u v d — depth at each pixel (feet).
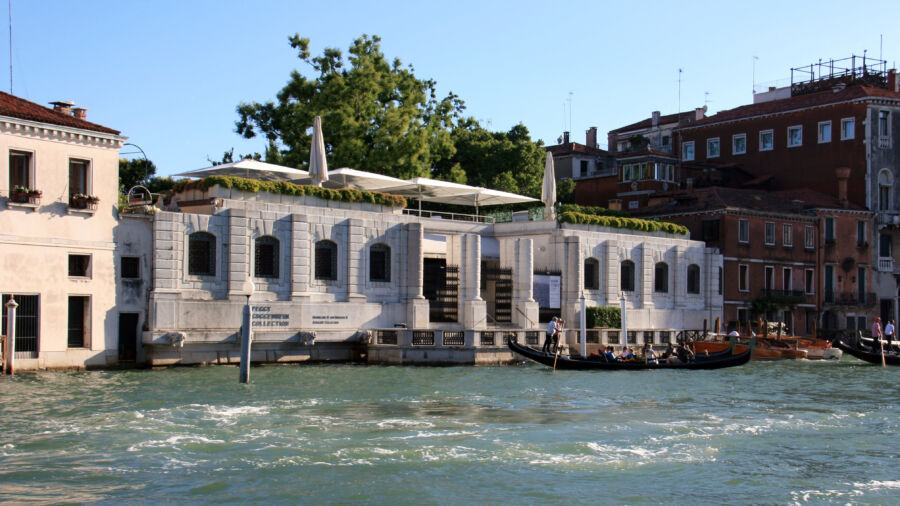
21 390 99.60
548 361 138.82
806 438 81.41
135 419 81.82
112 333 124.98
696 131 269.03
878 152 238.27
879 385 126.62
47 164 120.16
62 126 120.78
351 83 198.18
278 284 139.64
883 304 244.22
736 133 260.01
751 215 218.79
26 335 118.42
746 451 75.51
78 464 66.18
